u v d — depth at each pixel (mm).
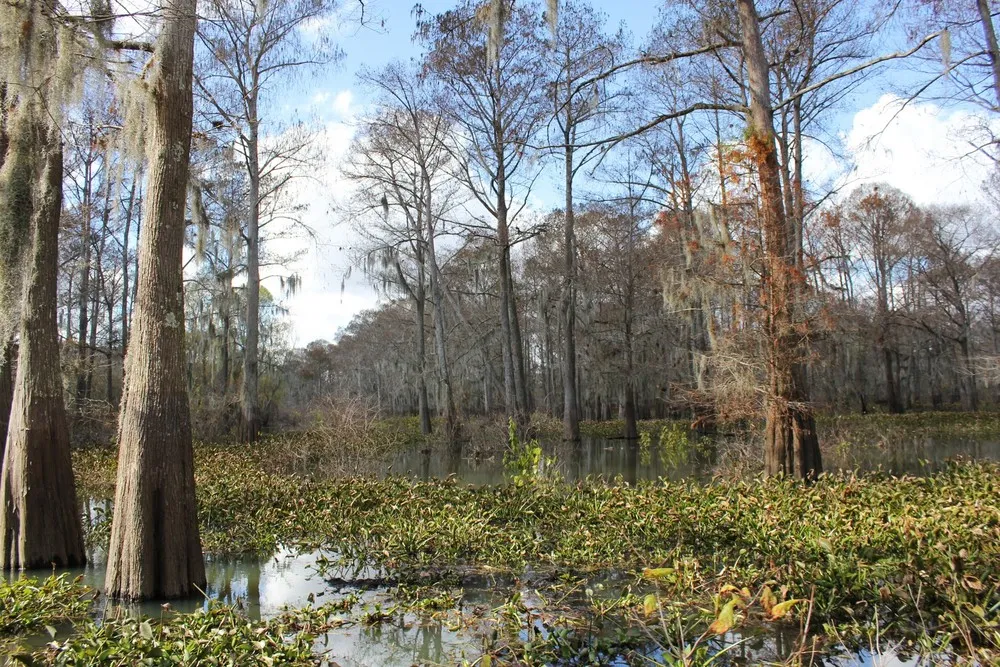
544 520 8867
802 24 13906
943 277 35062
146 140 6758
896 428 25812
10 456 7422
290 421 30391
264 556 8078
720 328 13289
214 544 8453
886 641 4945
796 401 10609
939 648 4504
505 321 24109
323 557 7453
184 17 6418
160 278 6234
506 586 6676
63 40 6637
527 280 37469
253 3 12133
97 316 25734
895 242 35750
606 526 8172
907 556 5867
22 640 5246
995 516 6812
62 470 7531
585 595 6348
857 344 31859
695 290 13562
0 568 7277
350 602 6094
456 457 21141
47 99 7012
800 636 5094
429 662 4762
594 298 30578
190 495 6348
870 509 7559
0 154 8016
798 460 10523
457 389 29484
